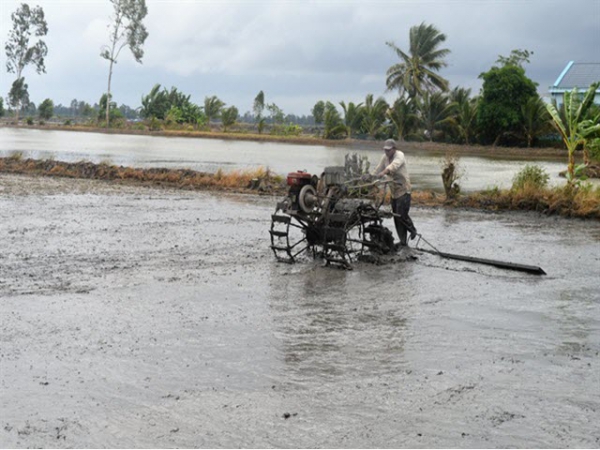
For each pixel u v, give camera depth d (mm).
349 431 4062
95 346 5461
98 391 4570
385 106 63719
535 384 4910
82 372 4898
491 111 54125
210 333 5902
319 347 5621
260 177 19531
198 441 3891
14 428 4000
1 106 108938
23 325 5941
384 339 5879
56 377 4789
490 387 4828
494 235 12070
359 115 64312
